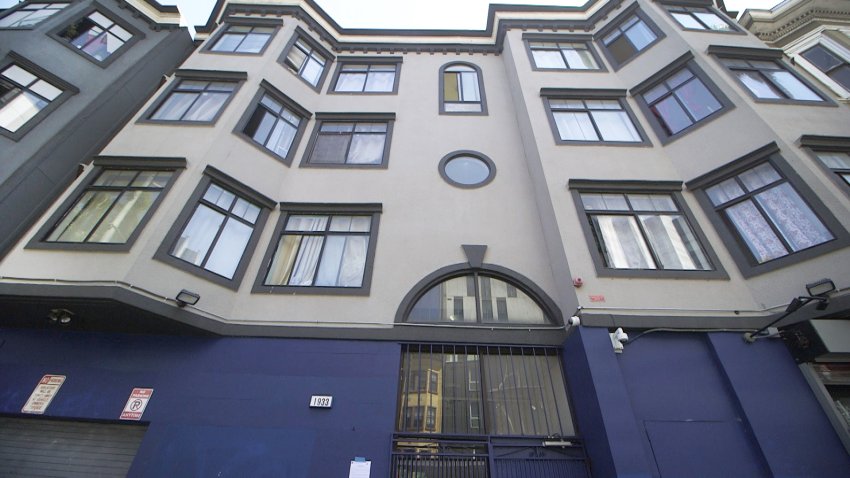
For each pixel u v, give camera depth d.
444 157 9.34
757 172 7.10
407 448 5.54
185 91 8.94
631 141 8.67
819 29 10.89
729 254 6.66
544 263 7.43
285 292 6.91
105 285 5.52
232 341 6.34
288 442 5.42
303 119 9.95
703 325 5.94
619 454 4.79
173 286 6.04
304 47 11.48
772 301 5.98
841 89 9.23
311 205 8.13
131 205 6.71
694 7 10.80
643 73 9.80
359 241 7.77
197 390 5.80
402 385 6.14
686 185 7.67
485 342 6.42
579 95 9.67
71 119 8.59
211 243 6.88
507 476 5.35
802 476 4.75
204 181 7.19
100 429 5.66
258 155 8.40
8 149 7.53
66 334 6.21
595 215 7.38
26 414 5.54
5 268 5.76
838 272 5.59
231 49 10.35
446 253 7.56
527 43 11.57
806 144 6.91
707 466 4.99
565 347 6.32
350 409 5.72
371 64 12.22
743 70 8.85
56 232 6.34
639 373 5.68
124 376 5.86
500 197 8.52
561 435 5.69
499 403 6.02
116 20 10.88
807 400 5.31
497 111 10.61
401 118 10.35
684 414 5.37
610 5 11.68
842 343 5.28
